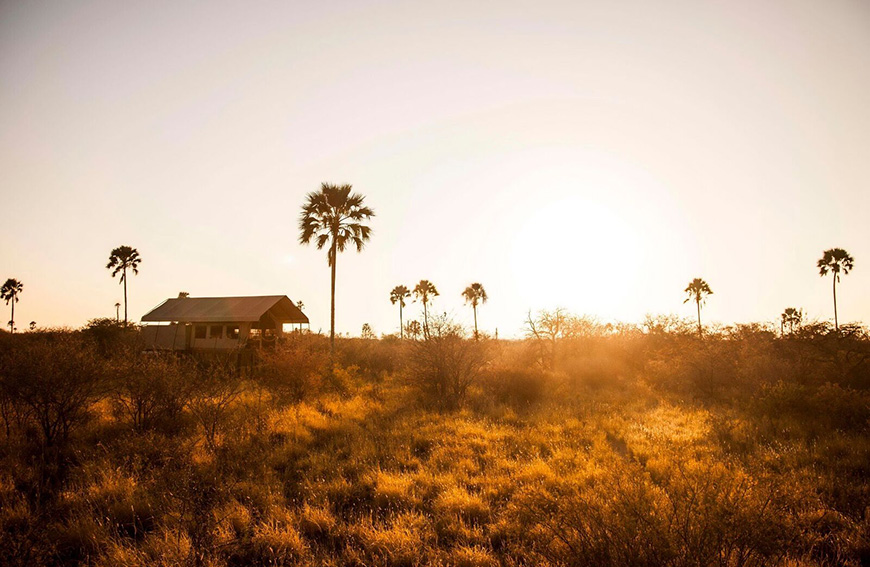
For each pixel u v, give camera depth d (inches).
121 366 394.9
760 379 608.7
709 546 138.5
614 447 374.0
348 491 273.4
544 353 894.4
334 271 1014.4
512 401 592.4
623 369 852.0
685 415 477.1
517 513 228.5
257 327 1222.3
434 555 195.3
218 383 434.9
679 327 903.1
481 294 2127.2
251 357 869.2
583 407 519.2
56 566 189.8
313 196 1028.5
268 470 297.1
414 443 378.0
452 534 221.3
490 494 265.1
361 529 217.6
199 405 386.0
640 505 153.3
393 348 1013.2
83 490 252.8
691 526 145.3
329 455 343.3
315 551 205.6
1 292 2352.4
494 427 423.5
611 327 939.3
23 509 219.6
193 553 173.9
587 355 861.2
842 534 197.0
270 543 203.3
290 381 588.1
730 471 180.9
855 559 186.5
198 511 204.2
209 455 319.9
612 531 148.7
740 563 137.1
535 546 191.9
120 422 390.0
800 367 602.5
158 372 402.3
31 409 352.8
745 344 696.4
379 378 858.8
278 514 231.0
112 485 258.2
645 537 144.2
